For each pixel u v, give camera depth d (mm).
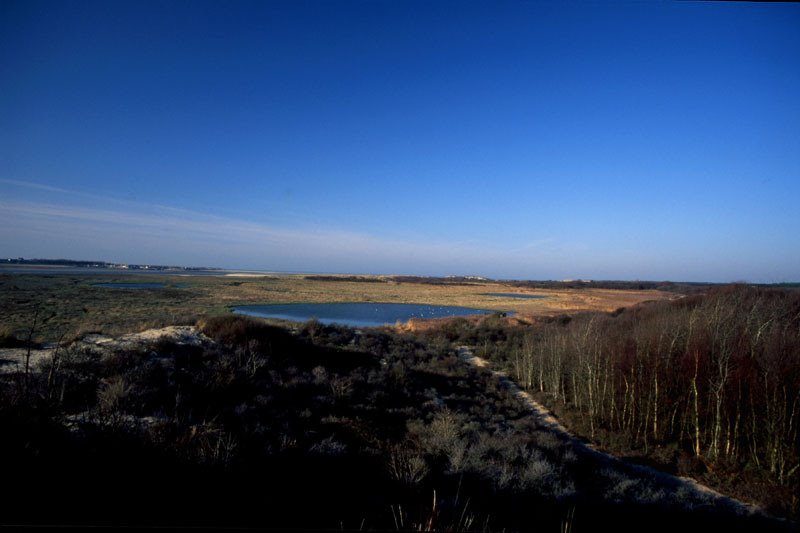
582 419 19047
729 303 25938
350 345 23703
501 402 20750
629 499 10430
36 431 5773
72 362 11242
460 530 6191
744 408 15539
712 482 13539
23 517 4652
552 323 40844
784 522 10828
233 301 67000
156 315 41938
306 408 12539
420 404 16766
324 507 6914
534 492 9375
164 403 10211
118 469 5984
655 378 17500
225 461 7227
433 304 77250
